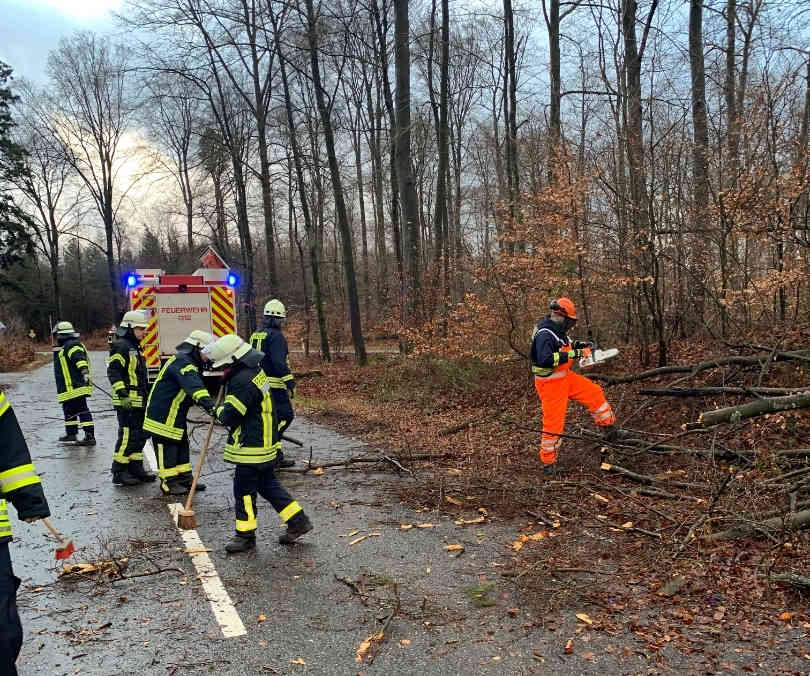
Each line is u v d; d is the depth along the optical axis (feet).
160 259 162.71
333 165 50.55
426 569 13.29
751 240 24.73
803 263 23.12
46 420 35.12
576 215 28.25
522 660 9.73
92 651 10.37
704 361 24.29
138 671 9.76
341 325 68.44
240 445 14.56
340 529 15.98
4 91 106.32
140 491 20.33
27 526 16.93
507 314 32.58
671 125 27.12
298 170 58.18
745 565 12.45
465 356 35.17
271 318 22.77
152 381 37.81
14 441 8.42
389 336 60.70
